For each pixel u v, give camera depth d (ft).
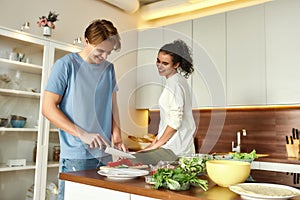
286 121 9.66
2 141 6.90
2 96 6.94
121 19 12.11
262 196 2.56
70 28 9.83
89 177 3.67
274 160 8.46
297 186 3.58
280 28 9.11
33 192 7.40
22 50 7.34
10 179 7.01
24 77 7.36
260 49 9.41
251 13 9.69
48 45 7.94
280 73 8.98
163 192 2.94
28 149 7.39
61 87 4.91
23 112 7.33
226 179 3.16
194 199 2.74
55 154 8.02
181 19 12.72
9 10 8.04
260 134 10.14
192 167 3.61
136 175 3.57
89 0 10.68
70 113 4.84
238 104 9.69
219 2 11.50
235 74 9.82
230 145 10.75
